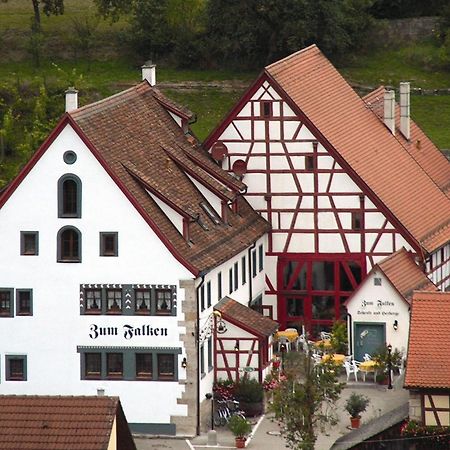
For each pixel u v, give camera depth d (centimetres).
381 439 14988
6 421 13038
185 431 16575
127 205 16538
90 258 16650
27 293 16800
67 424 13000
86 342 16712
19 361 16862
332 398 15800
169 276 16512
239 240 17938
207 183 17788
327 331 19125
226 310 17250
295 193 19050
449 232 19688
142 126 17825
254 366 17188
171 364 16600
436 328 15138
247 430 16050
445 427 14800
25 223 16738
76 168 16588
